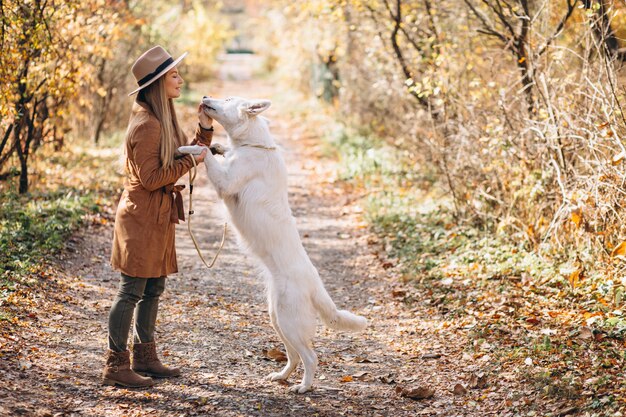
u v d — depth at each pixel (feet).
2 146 28.81
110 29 33.22
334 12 37.19
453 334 18.74
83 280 22.40
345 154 47.47
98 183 36.52
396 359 17.49
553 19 29.68
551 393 13.98
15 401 12.80
